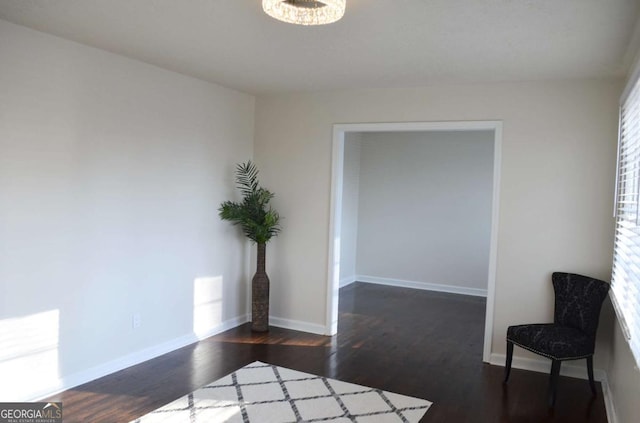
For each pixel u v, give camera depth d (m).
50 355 3.45
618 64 3.53
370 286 7.84
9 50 3.08
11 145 3.13
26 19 3.01
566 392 3.80
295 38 3.21
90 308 3.71
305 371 4.09
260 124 5.39
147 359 4.24
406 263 7.84
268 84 4.74
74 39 3.41
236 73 4.31
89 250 3.68
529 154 4.23
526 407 3.52
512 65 3.69
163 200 4.32
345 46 3.36
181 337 4.62
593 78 4.00
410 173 7.77
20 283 3.23
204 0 2.60
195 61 3.92
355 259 8.17
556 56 3.40
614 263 3.78
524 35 2.97
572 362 4.13
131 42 3.44
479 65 3.73
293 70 4.12
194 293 4.74
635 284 2.67
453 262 7.53
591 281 3.77
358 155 8.05
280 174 5.30
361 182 8.11
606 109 4.00
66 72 3.44
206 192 4.81
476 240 7.38
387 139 7.90
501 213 4.34
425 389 3.80
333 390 3.72
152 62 4.01
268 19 2.87
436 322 5.78
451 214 7.52
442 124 4.52
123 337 4.01
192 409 3.32
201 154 4.71
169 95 4.31
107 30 3.19
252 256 5.52
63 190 3.47
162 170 4.29
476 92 4.39
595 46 3.13
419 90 4.61
